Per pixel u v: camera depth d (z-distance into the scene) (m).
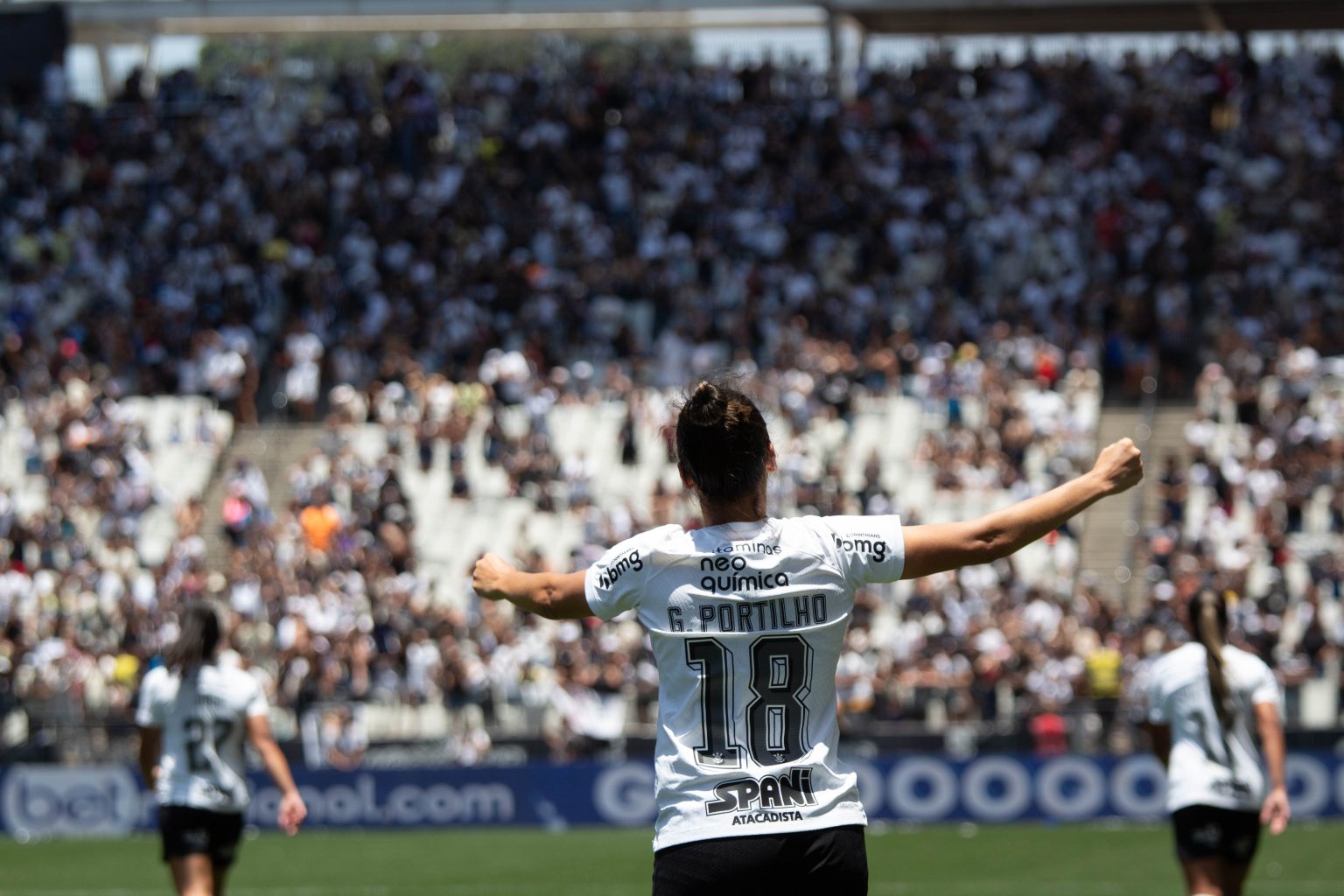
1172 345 31.78
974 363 31.12
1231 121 38.25
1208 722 9.29
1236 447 29.06
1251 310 32.84
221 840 10.10
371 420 32.03
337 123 38.75
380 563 27.94
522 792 22.05
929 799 21.44
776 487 28.38
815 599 4.57
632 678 24.62
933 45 39.88
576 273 35.50
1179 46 38.88
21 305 35.84
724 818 4.39
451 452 31.08
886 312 33.91
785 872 4.36
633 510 29.06
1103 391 31.94
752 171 37.31
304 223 36.47
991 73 38.69
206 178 38.16
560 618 4.73
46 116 40.00
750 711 4.50
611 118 39.00
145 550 30.12
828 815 4.43
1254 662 9.39
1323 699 24.52
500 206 37.00
